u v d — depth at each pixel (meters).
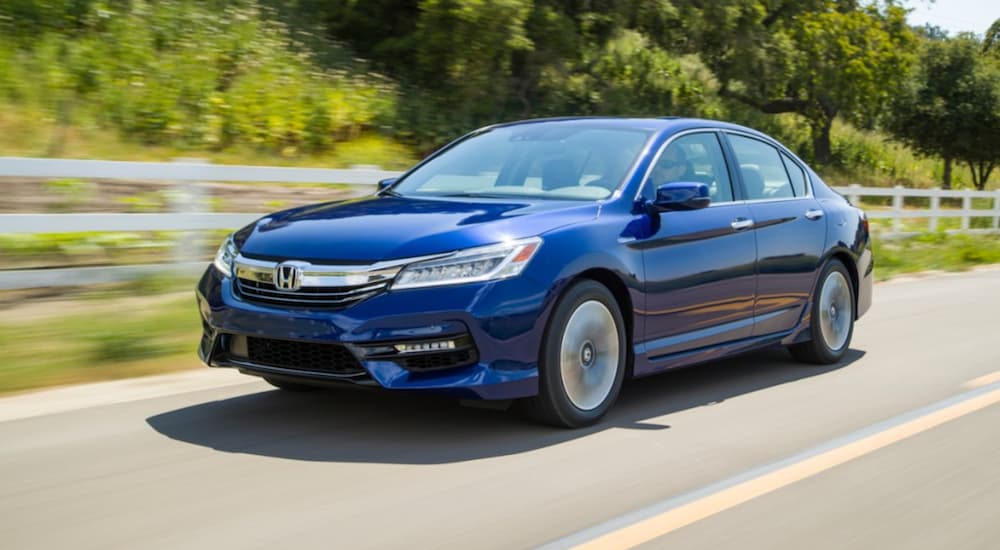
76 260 8.46
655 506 3.79
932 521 3.71
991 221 20.41
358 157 17.78
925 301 10.09
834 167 39.59
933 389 5.95
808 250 6.36
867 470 4.32
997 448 4.70
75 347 5.91
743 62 31.91
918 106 39.53
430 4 22.47
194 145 16.14
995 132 39.50
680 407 5.41
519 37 22.98
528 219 4.71
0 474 4.03
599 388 4.92
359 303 4.34
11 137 13.75
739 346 5.86
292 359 4.55
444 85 23.48
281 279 4.50
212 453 4.36
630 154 5.46
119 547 3.27
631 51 30.69
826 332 6.60
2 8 16.98
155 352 6.05
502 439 4.64
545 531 3.50
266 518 3.57
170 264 7.99
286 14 23.08
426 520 3.59
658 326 5.22
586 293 4.79
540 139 5.76
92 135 14.93
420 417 4.99
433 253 4.39
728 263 5.64
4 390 5.38
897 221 15.95
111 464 4.18
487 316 4.39
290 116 17.72
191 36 18.70
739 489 4.01
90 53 16.62
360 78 21.38
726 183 5.89
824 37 34.59
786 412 5.34
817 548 3.41
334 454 4.38
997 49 50.12
